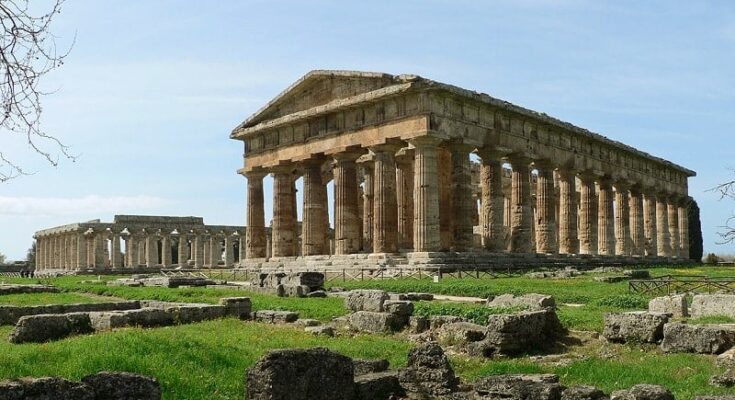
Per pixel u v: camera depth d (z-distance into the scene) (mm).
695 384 14367
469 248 53062
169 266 104375
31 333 21000
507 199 85500
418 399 14031
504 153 56812
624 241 76812
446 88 50281
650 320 19344
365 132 54438
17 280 59906
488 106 55250
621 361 17438
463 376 16359
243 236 112188
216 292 38281
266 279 39562
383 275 47156
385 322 23188
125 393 10812
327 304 30312
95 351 15719
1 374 13414
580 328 22047
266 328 23734
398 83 51656
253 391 12078
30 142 9750
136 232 102750
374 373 14648
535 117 59594
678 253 92688
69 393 10031
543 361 17844
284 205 63906
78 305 27906
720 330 17859
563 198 66125
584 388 12453
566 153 65250
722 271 57000
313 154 59375
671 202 92875
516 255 56000
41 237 121875
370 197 63750
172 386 13391
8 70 9578
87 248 102688
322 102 59250
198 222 108750
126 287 43875
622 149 74875
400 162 62719
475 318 23031
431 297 31469
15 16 9492
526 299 26141
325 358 12789
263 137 65625
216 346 18016
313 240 59781
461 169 53312
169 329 22656
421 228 49875
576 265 60844
